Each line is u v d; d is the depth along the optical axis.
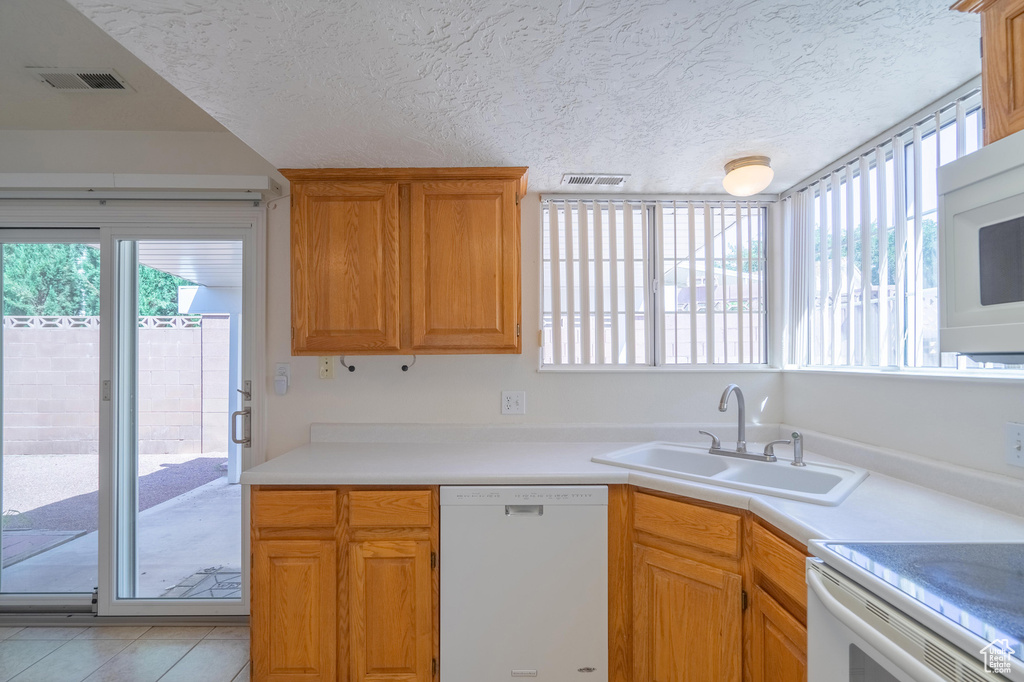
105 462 2.38
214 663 2.04
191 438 2.45
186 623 2.33
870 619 0.85
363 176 2.08
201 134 2.42
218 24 1.17
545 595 1.73
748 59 1.34
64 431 2.44
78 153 2.40
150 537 2.42
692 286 2.43
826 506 1.36
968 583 0.84
